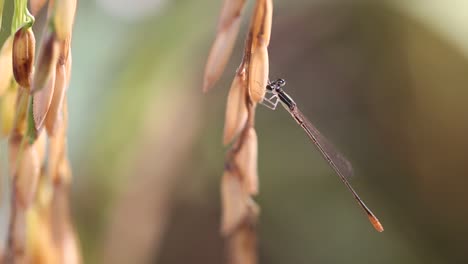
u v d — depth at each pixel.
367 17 0.58
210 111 0.61
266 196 0.62
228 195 0.27
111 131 0.39
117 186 0.40
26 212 0.27
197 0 0.41
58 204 0.28
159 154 0.43
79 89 0.39
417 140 0.61
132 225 0.42
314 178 0.62
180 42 0.41
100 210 0.40
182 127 0.46
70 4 0.24
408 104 0.61
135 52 0.40
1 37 0.32
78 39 0.40
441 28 0.48
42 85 0.24
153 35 0.41
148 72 0.40
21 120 0.26
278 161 0.63
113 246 0.41
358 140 0.65
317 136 0.39
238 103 0.25
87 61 0.40
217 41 0.25
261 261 0.60
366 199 0.61
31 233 0.27
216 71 0.25
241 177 0.26
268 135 0.64
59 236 0.28
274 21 0.63
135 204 0.41
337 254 0.59
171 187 0.46
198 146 0.60
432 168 0.61
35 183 0.26
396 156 0.63
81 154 0.39
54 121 0.24
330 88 0.66
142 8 0.41
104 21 0.41
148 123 0.40
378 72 0.63
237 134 0.26
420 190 0.62
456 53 0.51
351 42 0.63
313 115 0.66
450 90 0.58
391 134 0.63
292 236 0.60
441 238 0.60
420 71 0.58
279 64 0.66
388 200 0.62
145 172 0.41
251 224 0.27
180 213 0.63
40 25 0.39
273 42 0.65
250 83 0.25
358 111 0.65
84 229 0.40
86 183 0.39
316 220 0.60
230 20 0.25
